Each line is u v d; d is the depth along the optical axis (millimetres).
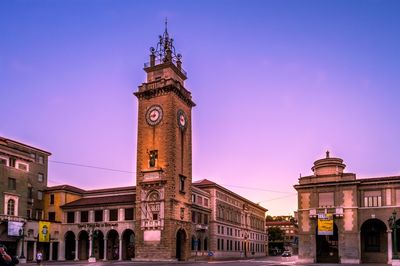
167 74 94062
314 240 74562
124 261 83250
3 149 81000
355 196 72312
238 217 132375
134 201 91188
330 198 74312
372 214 71125
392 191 70750
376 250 72188
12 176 82625
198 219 101562
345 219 72438
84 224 95688
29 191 98688
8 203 81250
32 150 101562
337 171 75250
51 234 95312
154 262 77625
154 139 90500
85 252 97625
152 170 88438
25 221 84438
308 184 76125
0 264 16266
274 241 191000
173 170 87938
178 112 93125
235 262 78188
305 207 76125
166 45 98188
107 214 94000
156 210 86312
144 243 86375
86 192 105000
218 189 114938
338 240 72562
